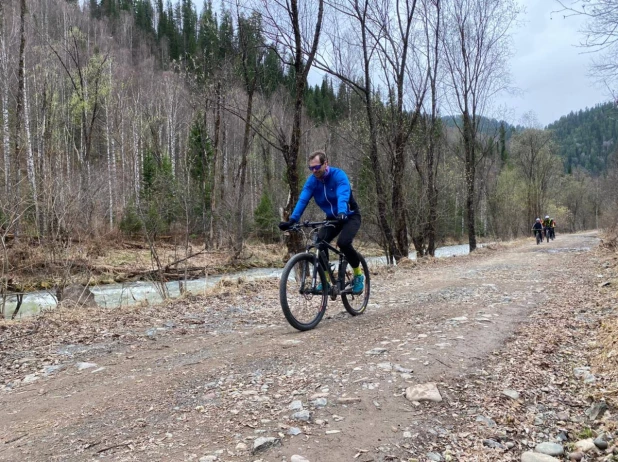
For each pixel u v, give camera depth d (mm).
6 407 3395
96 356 4574
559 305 5980
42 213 9578
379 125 16312
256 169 40188
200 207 19844
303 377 3465
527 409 3008
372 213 17641
